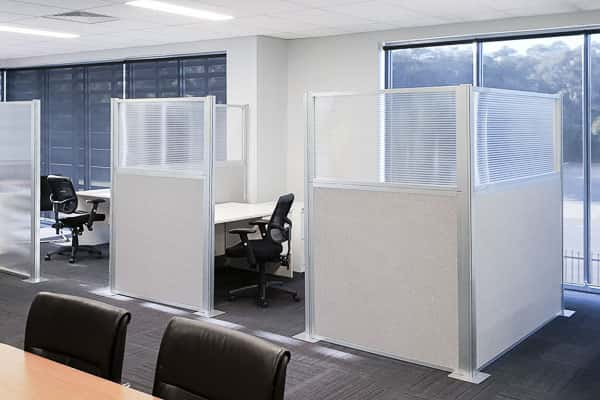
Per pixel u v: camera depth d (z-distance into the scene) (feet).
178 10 17.06
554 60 18.15
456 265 11.41
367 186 12.37
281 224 16.60
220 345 6.07
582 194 18.17
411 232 11.89
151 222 16.44
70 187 21.86
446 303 11.60
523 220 13.38
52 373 6.07
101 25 19.62
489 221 11.90
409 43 20.10
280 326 14.73
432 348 11.85
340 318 13.09
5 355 6.55
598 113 17.71
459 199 11.27
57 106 29.30
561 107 15.24
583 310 16.22
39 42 23.88
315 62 21.68
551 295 15.12
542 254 14.48
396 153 12.03
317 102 13.01
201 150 15.24
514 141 12.99
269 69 21.65
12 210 19.74
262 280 16.71
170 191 15.93
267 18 18.13
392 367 11.98
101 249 24.32
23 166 19.20
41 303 7.23
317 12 17.17
